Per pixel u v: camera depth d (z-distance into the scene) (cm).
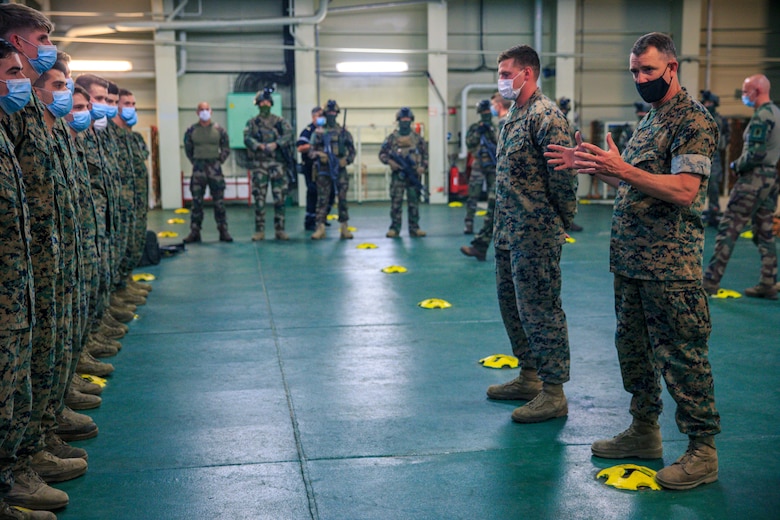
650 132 318
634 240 318
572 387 458
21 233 260
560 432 386
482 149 1177
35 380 297
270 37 1731
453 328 614
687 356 314
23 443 300
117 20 1670
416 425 399
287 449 368
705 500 307
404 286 795
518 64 386
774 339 564
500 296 425
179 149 1709
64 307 321
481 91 1811
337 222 1398
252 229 1310
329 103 1152
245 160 1741
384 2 1748
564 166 307
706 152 305
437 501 310
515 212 389
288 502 311
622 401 432
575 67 1811
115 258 570
